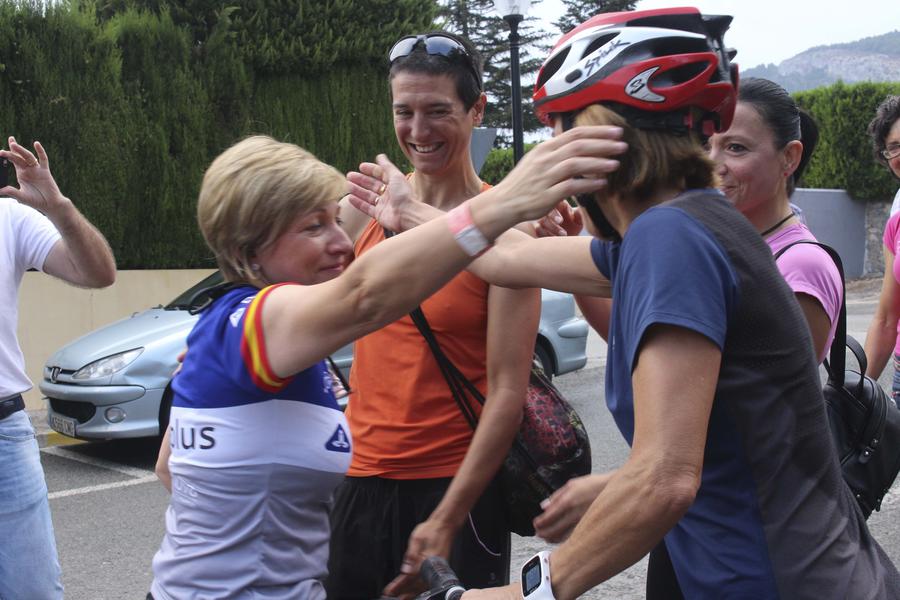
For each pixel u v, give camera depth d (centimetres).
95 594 412
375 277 140
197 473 160
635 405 137
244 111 1012
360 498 224
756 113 223
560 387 907
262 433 157
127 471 631
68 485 596
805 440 144
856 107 1891
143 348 622
